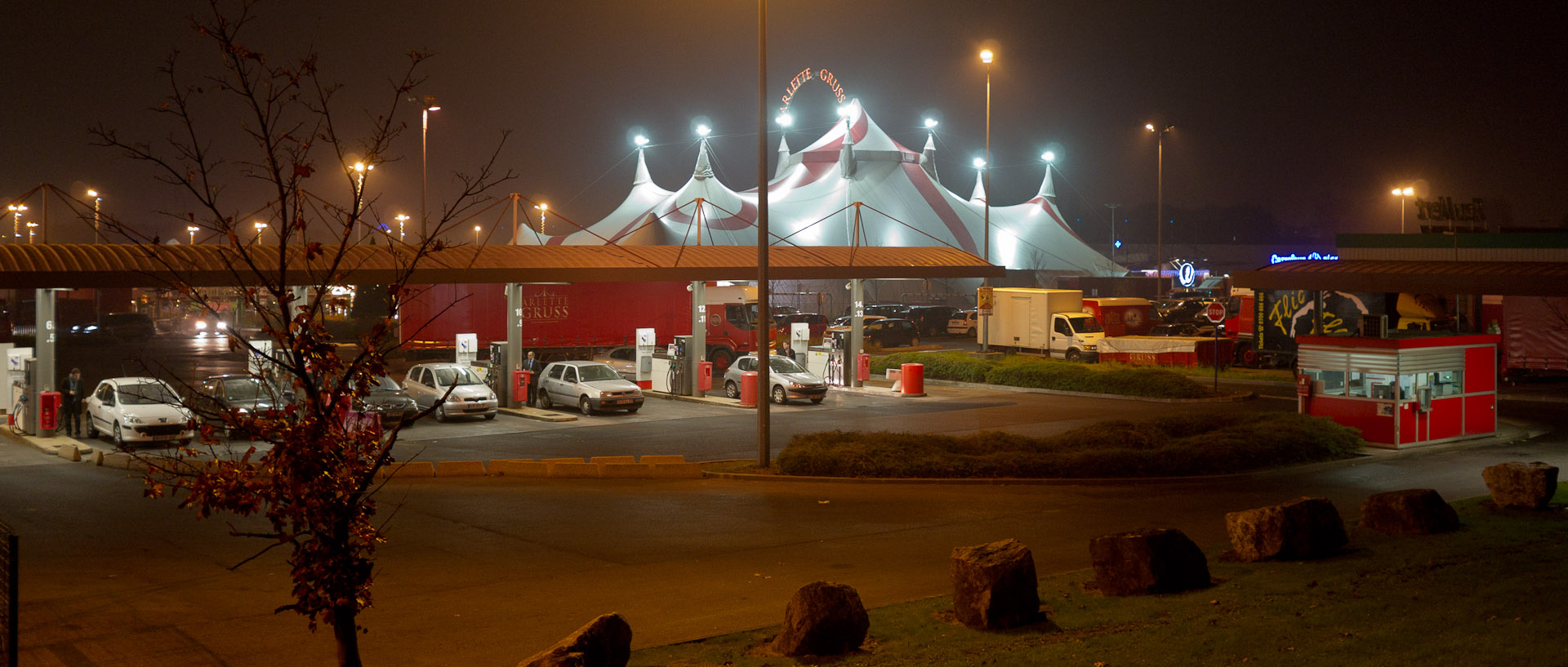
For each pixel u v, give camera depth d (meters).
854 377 34.69
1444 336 22.16
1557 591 8.08
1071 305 42.84
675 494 17.25
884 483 18.06
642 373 34.25
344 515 5.56
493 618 9.52
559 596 10.42
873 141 72.44
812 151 74.00
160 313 76.75
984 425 25.89
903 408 29.44
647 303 42.59
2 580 6.27
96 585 10.98
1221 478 18.09
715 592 10.53
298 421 5.66
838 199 67.81
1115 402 30.53
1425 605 7.86
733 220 64.44
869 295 71.00
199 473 5.51
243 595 10.52
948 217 70.06
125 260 22.16
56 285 21.38
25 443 24.11
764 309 19.34
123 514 15.61
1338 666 6.29
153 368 39.31
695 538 13.60
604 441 23.89
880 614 8.82
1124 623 8.09
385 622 9.38
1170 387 30.64
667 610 9.77
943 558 12.14
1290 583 9.20
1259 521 10.46
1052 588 9.61
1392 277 26.27
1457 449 21.08
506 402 29.86
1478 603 7.78
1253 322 38.75
